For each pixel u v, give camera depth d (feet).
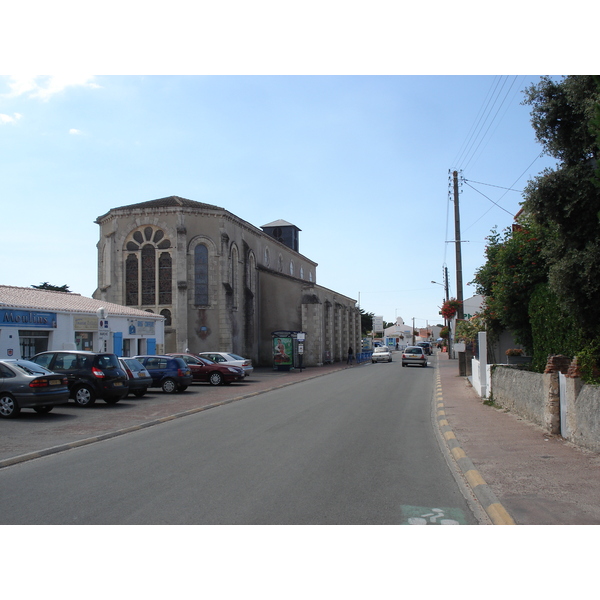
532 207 34.88
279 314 152.87
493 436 35.42
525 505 20.36
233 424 43.96
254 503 21.11
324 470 26.99
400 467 28.14
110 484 24.12
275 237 204.74
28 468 28.04
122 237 125.80
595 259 31.30
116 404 58.75
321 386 85.05
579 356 32.68
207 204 132.16
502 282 53.57
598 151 31.27
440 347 342.23
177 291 122.01
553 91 35.53
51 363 56.54
